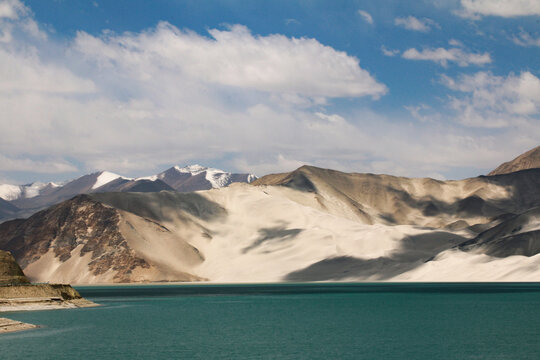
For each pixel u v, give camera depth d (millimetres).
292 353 67312
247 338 79750
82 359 63531
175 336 82062
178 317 110812
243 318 108562
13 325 90688
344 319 105125
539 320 100312
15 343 75000
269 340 77750
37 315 114375
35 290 132000
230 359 63656
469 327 90562
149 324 97812
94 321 102875
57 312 122312
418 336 80438
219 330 89062
